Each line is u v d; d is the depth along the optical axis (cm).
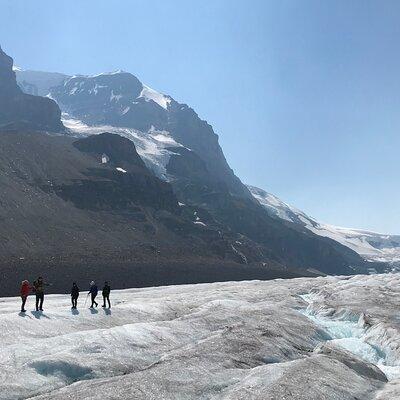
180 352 2755
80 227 19838
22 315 3266
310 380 2389
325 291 6519
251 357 2858
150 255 18975
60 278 11238
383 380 2886
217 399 2134
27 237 16500
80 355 2523
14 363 2305
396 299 5594
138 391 2055
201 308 4556
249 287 7600
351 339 3903
